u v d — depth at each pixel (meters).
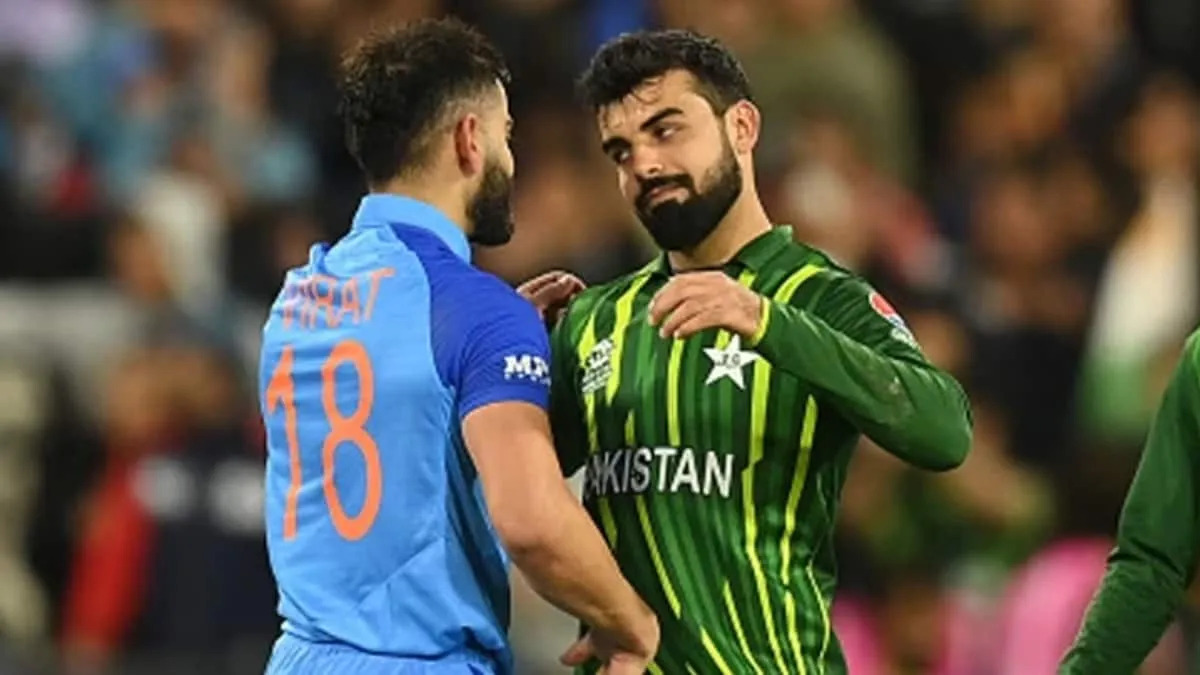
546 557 19.95
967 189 45.31
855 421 20.02
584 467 21.56
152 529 37.25
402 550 20.72
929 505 35.72
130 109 46.91
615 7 47.75
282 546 21.25
